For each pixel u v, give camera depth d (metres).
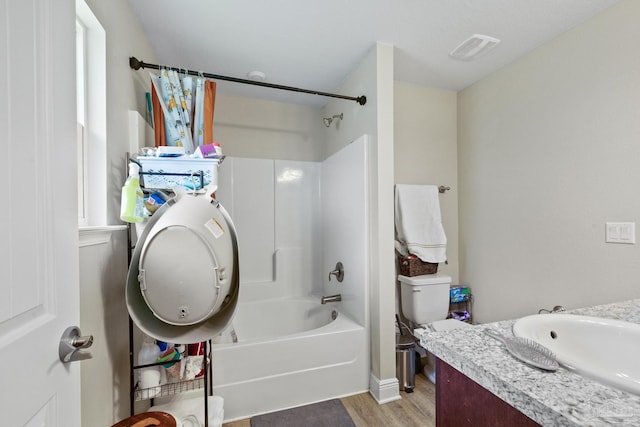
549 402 0.49
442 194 2.46
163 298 0.89
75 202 0.66
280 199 2.71
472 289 2.35
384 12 1.53
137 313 0.96
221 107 2.55
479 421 0.65
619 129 1.43
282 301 2.55
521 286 1.95
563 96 1.69
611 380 0.54
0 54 0.46
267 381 1.60
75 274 0.65
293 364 1.66
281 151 2.74
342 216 2.22
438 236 2.22
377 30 1.68
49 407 0.55
